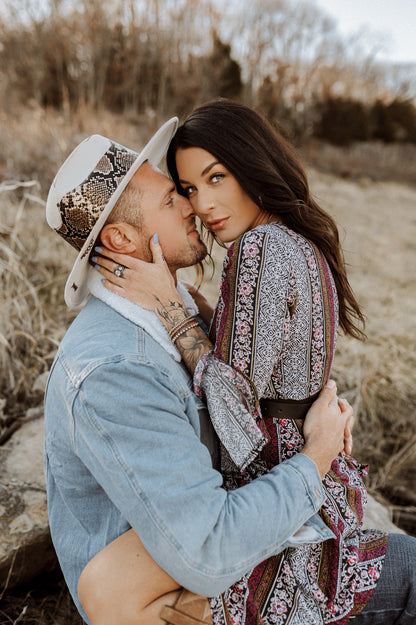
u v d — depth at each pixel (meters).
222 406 1.19
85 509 1.24
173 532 1.03
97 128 7.01
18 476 1.99
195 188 1.37
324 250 1.39
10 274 2.87
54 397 1.20
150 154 1.36
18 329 2.79
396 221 8.74
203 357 1.22
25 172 4.83
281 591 1.21
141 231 1.27
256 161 1.31
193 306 1.52
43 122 6.27
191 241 1.34
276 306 1.20
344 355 3.61
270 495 1.13
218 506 1.07
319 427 1.29
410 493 2.65
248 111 1.36
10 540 1.71
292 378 1.30
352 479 1.40
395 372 3.54
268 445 1.32
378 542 1.33
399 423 3.14
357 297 4.82
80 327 1.24
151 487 1.04
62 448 1.20
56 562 1.84
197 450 1.11
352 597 1.23
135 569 1.11
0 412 2.29
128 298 1.24
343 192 10.22
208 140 1.30
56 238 3.86
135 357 1.13
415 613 1.31
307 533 1.21
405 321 4.45
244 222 1.41
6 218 3.58
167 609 1.12
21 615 1.60
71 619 1.72
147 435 1.06
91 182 1.22
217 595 1.10
